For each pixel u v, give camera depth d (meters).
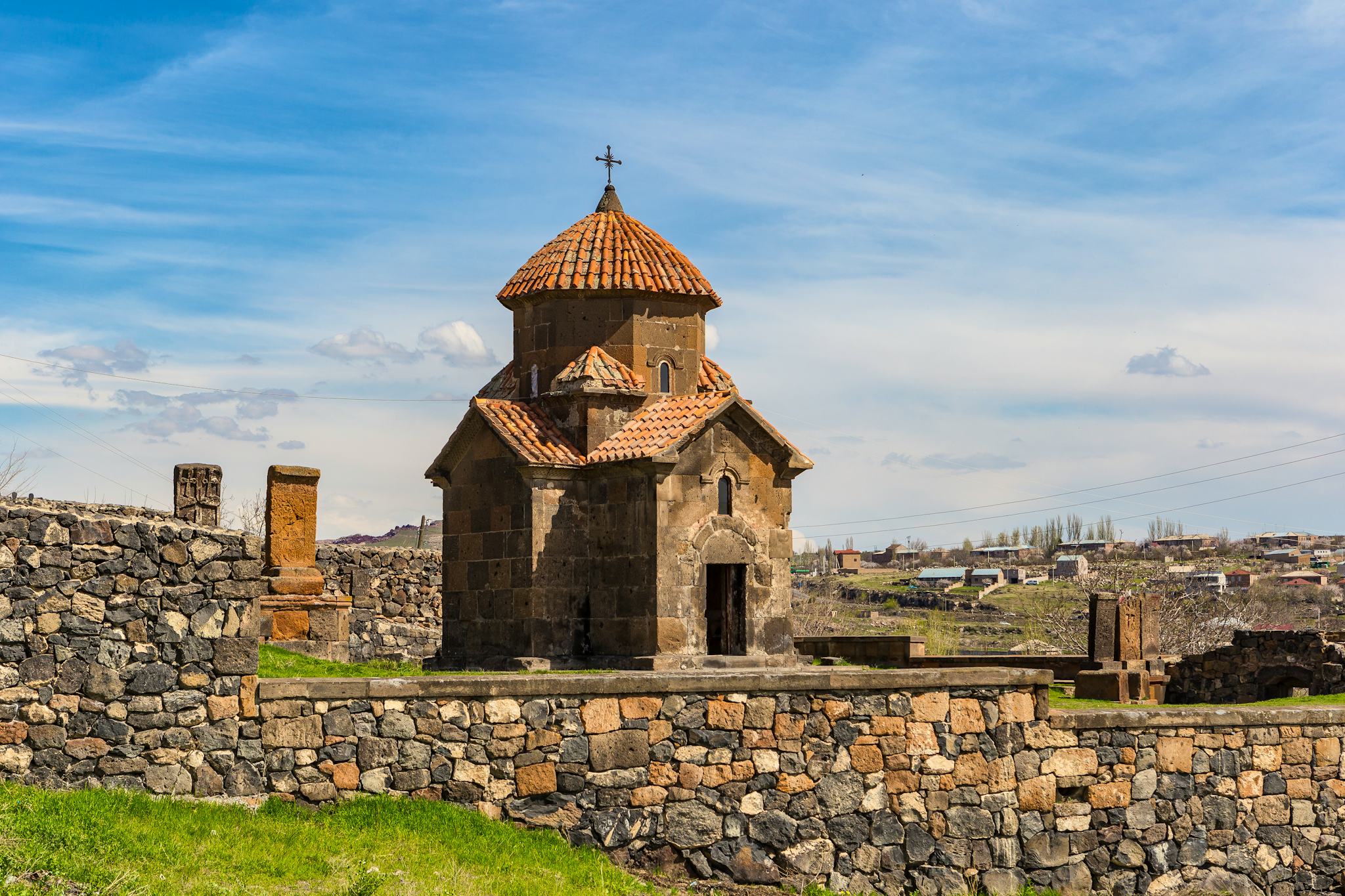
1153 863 19.91
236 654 15.14
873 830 18.19
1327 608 90.00
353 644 32.22
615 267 26.56
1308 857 21.09
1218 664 30.30
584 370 25.50
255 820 14.62
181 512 24.88
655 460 23.92
